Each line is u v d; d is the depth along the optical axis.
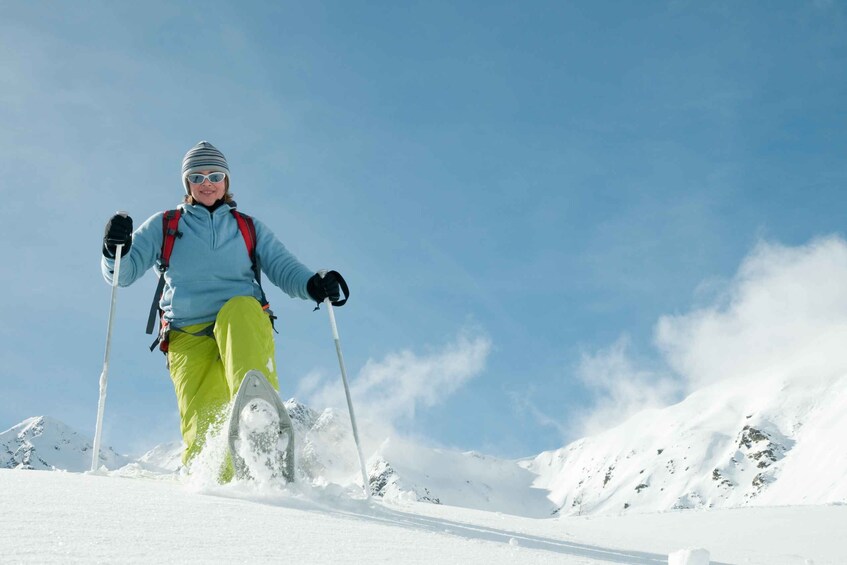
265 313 4.19
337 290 4.45
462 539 2.48
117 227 4.12
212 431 3.74
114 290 4.38
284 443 3.35
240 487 3.28
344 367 4.41
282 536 2.09
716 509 11.59
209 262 4.39
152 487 3.11
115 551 1.64
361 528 2.43
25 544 1.61
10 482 2.70
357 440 4.25
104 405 4.21
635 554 3.45
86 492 2.60
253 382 3.36
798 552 7.03
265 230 4.65
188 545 1.81
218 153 4.55
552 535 3.86
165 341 4.33
